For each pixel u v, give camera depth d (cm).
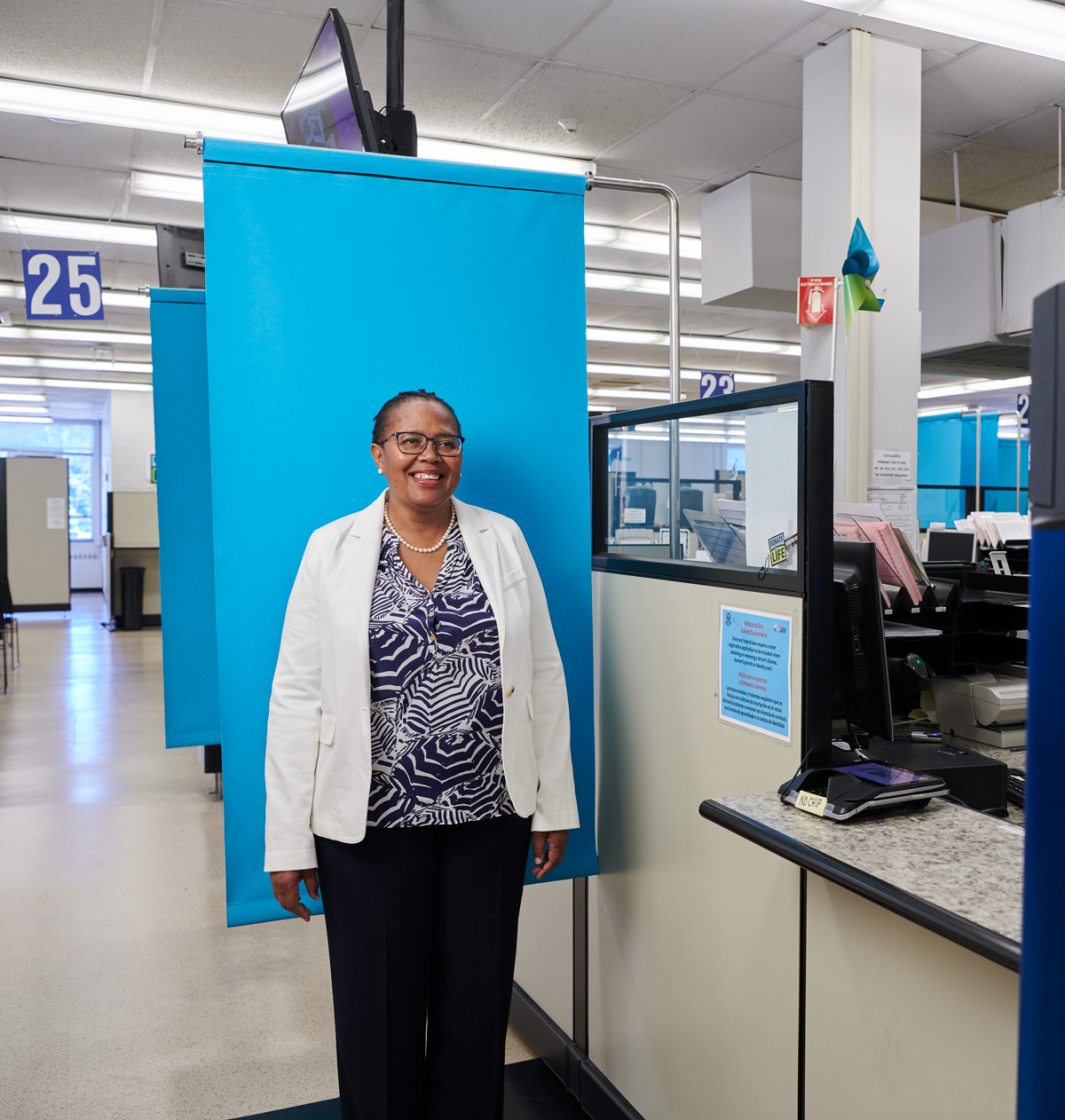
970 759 167
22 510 1270
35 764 488
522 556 166
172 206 561
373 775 148
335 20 200
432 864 152
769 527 154
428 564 157
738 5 357
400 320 178
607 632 199
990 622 237
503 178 183
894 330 391
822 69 392
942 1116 112
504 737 153
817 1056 134
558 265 188
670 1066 173
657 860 178
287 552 173
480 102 439
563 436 190
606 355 1042
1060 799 50
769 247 530
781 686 145
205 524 336
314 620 154
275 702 154
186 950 281
